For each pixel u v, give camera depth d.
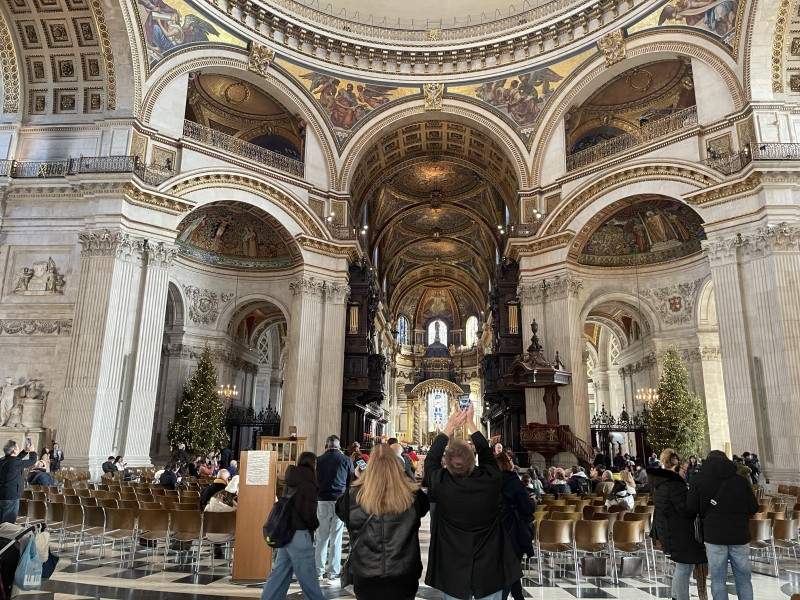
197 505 9.07
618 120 24.91
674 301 23.61
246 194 21.91
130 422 17.52
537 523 8.56
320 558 7.73
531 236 23.52
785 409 15.26
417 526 3.77
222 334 25.67
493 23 25.56
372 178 30.03
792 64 17.72
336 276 24.11
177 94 20.77
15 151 19.36
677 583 5.53
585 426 20.89
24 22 18.92
